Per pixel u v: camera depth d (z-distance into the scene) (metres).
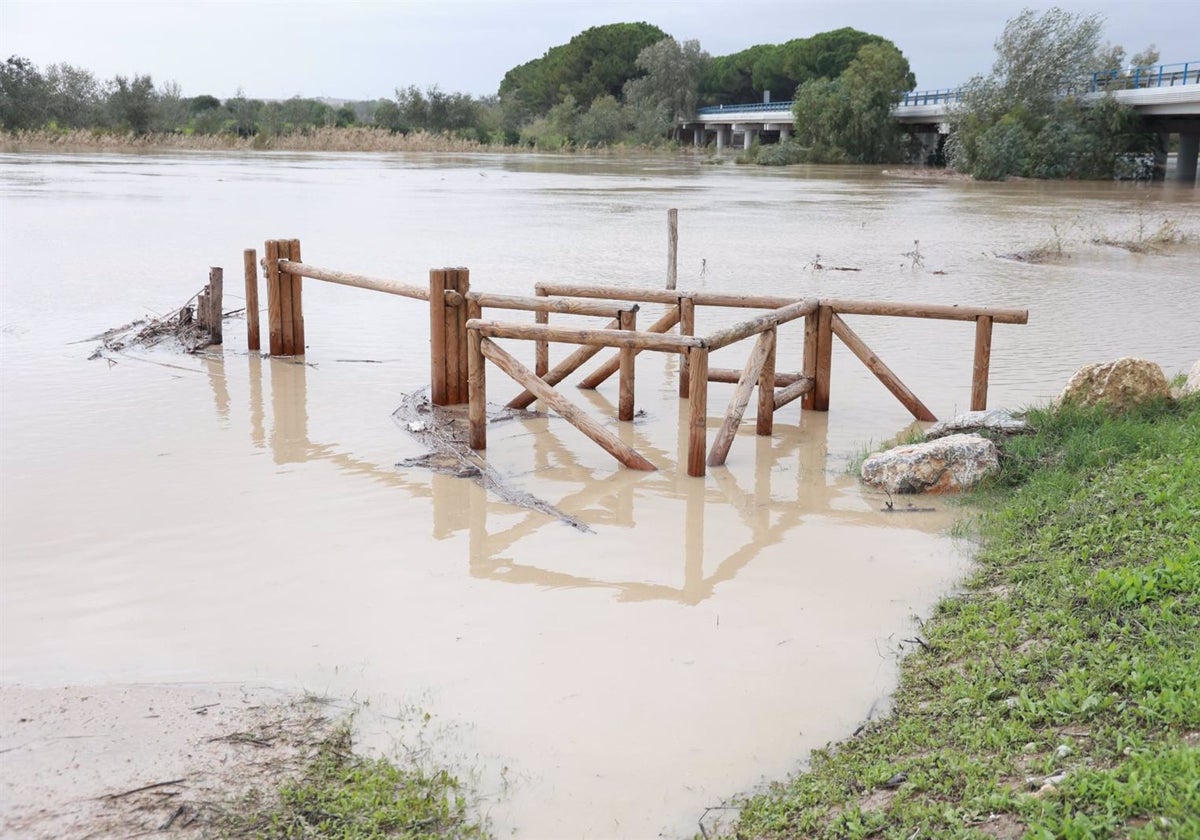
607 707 5.86
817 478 9.88
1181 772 4.43
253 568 7.72
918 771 4.95
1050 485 8.56
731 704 5.89
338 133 98.94
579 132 108.56
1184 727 4.84
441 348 12.06
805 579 7.57
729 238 29.78
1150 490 7.64
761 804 4.98
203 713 5.71
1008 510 8.30
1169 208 41.44
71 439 10.83
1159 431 9.01
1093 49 66.00
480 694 5.99
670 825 4.88
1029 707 5.28
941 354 15.06
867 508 9.05
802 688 6.05
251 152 86.94
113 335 15.66
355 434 11.15
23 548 8.03
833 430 11.52
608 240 28.62
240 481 9.63
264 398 12.54
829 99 86.81
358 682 6.11
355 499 9.20
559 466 10.26
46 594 7.27
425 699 5.93
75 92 95.69
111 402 12.26
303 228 30.00
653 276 22.22
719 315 17.98
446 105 112.38
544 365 12.91
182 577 7.55
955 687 5.71
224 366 14.10
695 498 9.35
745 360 14.62
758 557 7.99
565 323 17.27
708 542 8.30
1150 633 5.68
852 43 126.56
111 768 5.16
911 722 5.51
